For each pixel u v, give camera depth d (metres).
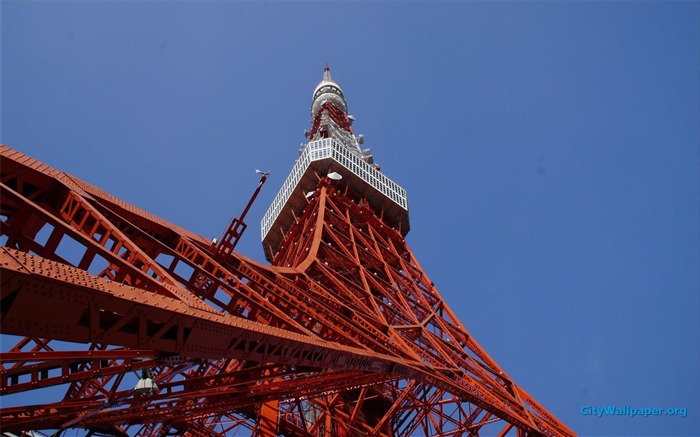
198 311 14.20
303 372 22.64
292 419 46.03
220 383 22.14
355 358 23.39
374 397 51.91
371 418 52.22
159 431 32.91
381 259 63.25
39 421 17.92
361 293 53.28
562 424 45.53
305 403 49.75
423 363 37.59
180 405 23.27
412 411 51.47
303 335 20.09
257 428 38.81
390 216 80.44
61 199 17.72
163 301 13.27
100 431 25.00
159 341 13.27
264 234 81.44
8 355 13.04
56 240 14.48
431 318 55.03
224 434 37.22
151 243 21.95
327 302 37.72
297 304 26.88
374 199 79.94
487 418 45.44
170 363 15.84
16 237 14.41
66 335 11.32
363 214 72.19
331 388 28.70
